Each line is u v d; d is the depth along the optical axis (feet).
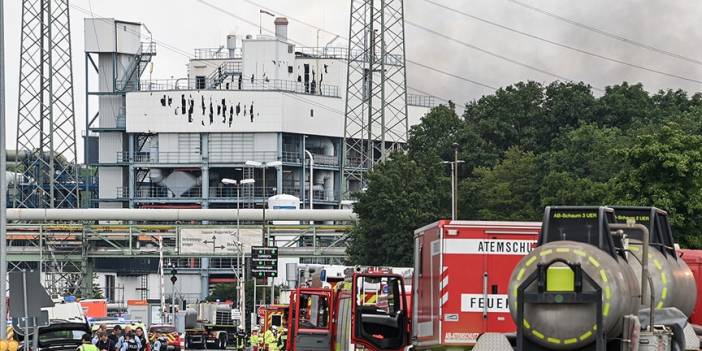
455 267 137.69
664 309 99.91
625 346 90.68
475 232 137.80
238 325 563.07
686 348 99.45
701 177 304.71
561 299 90.33
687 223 304.09
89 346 201.77
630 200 306.96
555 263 91.45
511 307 92.68
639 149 306.76
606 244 94.27
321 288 217.15
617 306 90.43
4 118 184.24
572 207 95.45
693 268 153.38
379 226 492.95
